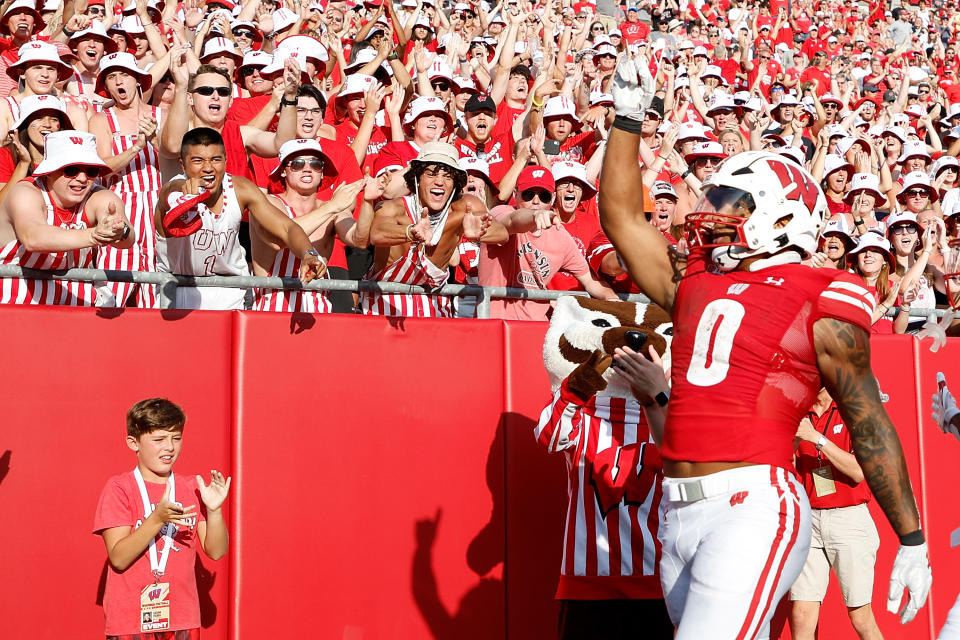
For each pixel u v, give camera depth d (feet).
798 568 10.69
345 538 16.76
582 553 16.26
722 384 10.87
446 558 17.46
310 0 35.91
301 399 16.69
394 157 25.72
